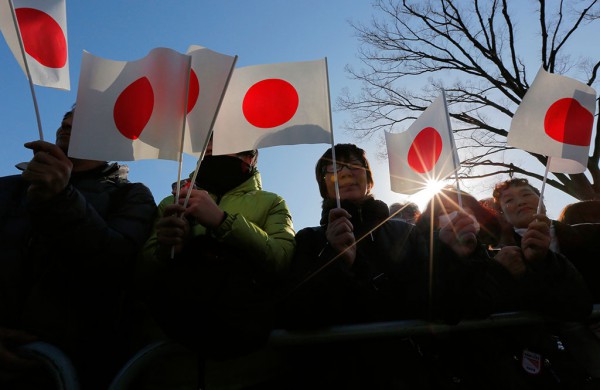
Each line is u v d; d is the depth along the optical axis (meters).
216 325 1.51
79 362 1.71
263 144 2.05
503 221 2.71
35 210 1.55
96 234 1.64
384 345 1.79
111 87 1.83
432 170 2.11
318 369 1.76
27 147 1.60
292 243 2.02
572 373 2.04
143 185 2.07
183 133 1.77
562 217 2.95
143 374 1.72
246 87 2.14
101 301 1.83
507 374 1.94
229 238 1.76
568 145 2.22
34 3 1.91
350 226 1.77
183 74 1.86
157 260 1.65
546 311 2.00
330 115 2.05
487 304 1.89
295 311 1.71
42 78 1.87
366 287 1.82
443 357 1.85
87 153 1.72
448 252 1.84
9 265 1.71
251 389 1.78
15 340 1.61
